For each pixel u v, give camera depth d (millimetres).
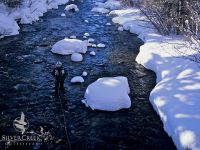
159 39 14938
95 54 14258
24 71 12234
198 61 11219
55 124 8898
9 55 13781
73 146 7965
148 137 8367
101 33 17500
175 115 8344
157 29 16047
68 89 10875
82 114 9391
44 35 16766
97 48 15039
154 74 12188
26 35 16656
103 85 9930
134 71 12484
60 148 7863
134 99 10320
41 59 13461
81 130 8648
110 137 8383
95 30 18031
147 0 16344
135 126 8852
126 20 19406
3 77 11656
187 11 14102
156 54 12828
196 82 9695
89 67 12820
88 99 9812
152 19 16484
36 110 9586
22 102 10008
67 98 10289
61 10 23031
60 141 8148
